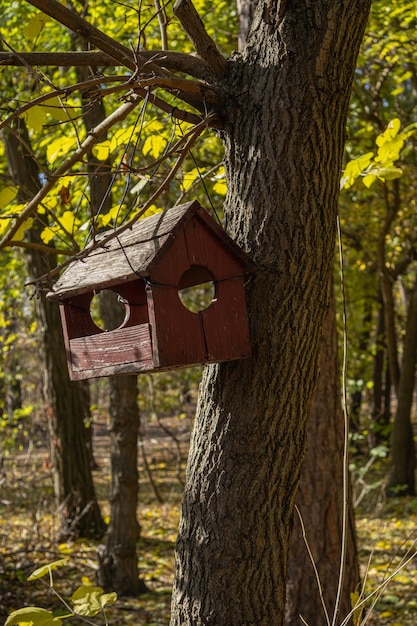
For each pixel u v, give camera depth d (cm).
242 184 245
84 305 270
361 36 243
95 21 676
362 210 1148
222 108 248
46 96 222
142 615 596
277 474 234
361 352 1357
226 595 230
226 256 239
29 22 238
